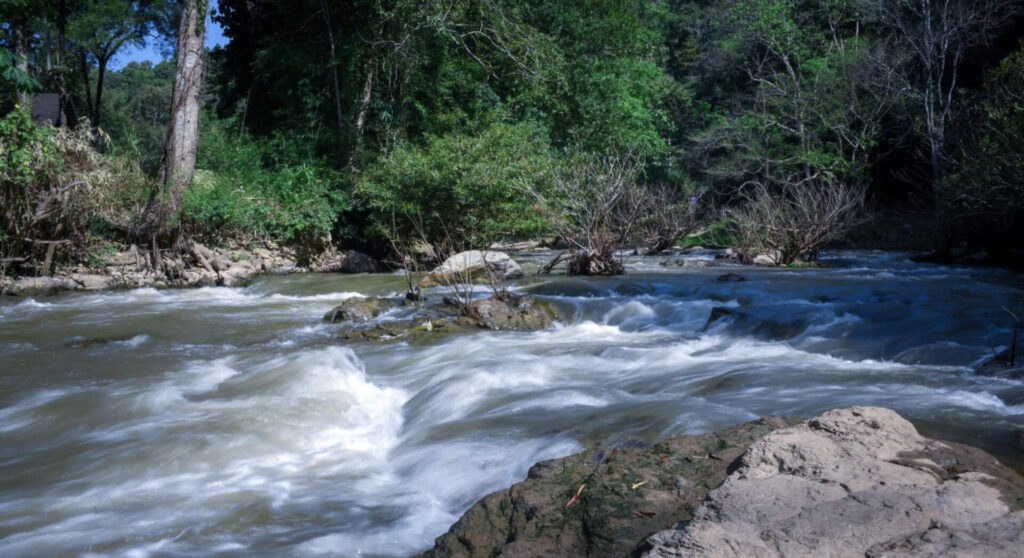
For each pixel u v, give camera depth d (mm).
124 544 3861
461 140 19281
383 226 19516
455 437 5250
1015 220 20047
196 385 7105
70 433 5711
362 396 6684
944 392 5594
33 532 4020
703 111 41969
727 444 4121
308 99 22859
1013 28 28531
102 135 19297
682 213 26359
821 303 10484
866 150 31375
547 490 3717
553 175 17094
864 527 2834
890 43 32188
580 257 15492
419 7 22359
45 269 15445
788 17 35781
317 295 14414
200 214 17812
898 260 21312
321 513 4223
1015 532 2729
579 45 28469
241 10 27828
